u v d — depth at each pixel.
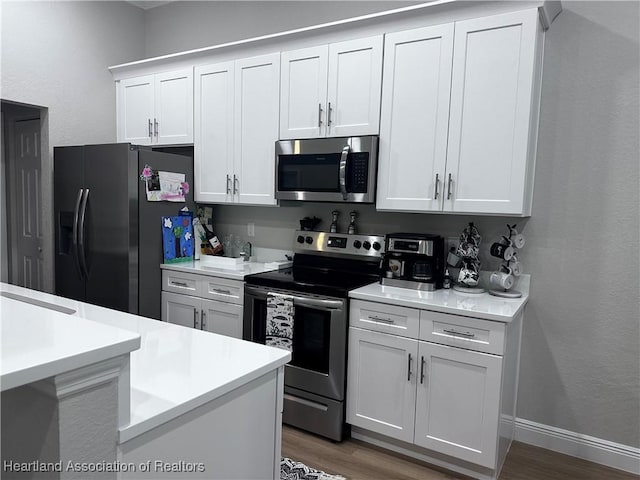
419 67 2.54
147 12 4.25
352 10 3.14
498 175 2.37
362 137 2.70
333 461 2.44
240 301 3.00
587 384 2.53
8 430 0.98
